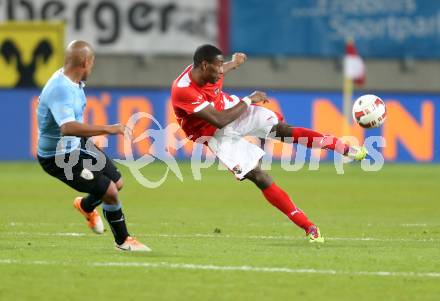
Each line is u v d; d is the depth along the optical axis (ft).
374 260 107.14
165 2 308.60
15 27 289.94
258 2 309.83
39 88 291.99
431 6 314.35
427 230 143.64
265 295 86.69
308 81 321.73
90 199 118.52
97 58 314.55
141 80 316.60
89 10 305.94
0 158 292.20
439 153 303.68
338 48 313.94
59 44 291.38
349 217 165.07
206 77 122.01
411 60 321.11
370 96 126.21
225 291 88.33
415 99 301.22
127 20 307.78
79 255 109.19
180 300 84.43
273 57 318.65
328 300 84.79
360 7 313.53
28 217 159.43
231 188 227.20
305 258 108.37
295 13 311.27
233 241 126.82
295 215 124.47
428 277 96.07
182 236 133.59
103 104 292.20
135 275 95.96
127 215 166.09
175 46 310.04
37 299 84.43
